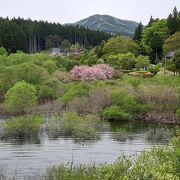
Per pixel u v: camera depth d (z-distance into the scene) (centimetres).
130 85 5556
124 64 8888
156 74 7488
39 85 6034
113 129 3816
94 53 11181
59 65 9362
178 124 4403
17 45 14450
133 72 7912
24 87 4966
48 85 6062
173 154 1441
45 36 19125
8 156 2464
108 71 7519
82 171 1655
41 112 4791
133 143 3030
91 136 3272
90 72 7350
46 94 5766
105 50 10269
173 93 5009
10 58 8512
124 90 5138
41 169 2119
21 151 2619
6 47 14038
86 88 5825
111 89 5412
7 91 5494
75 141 3028
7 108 4869
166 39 10731
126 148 2811
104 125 3994
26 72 6228
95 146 2858
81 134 3247
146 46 10838
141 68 8844
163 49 10331
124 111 4794
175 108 4816
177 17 12225
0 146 2777
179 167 1356
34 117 3516
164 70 7688
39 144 2872
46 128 3475
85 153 2606
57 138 3128
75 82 6894
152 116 4650
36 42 18012
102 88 5503
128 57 8988
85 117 3941
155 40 10844
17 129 3216
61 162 2311
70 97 5253
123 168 1286
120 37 10662
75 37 19838
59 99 5278
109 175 1196
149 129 3894
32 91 5078
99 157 2486
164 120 4525
